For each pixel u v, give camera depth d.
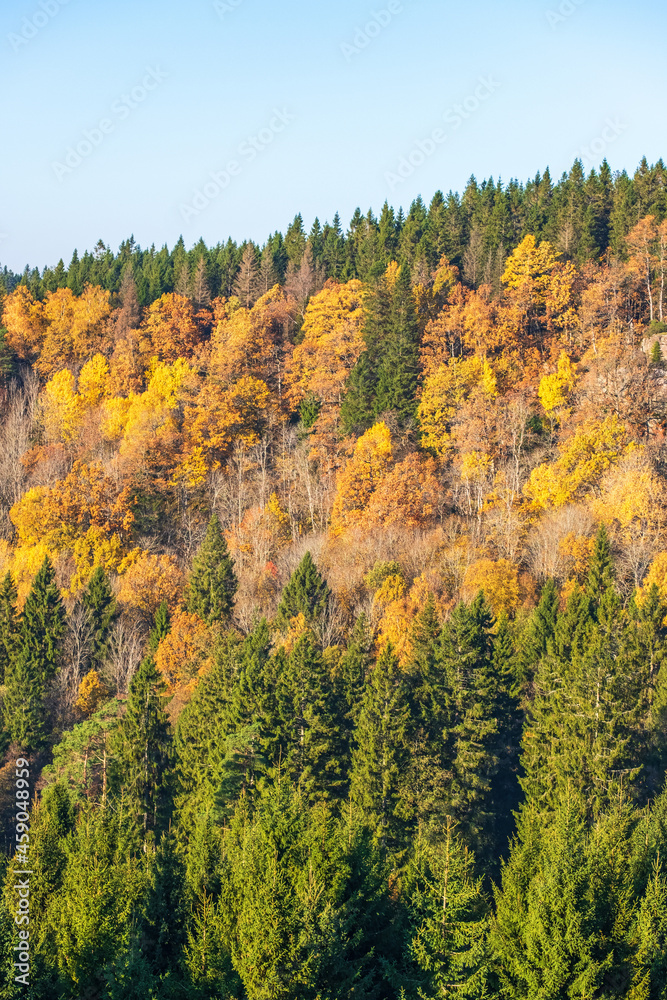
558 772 74.50
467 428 156.75
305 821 54.44
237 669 87.94
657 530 123.31
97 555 140.50
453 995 47.28
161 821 78.56
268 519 145.88
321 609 113.56
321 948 45.75
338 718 84.81
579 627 88.94
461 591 118.00
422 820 75.06
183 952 50.69
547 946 49.31
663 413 155.38
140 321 197.75
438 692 84.19
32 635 107.06
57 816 64.88
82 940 48.12
